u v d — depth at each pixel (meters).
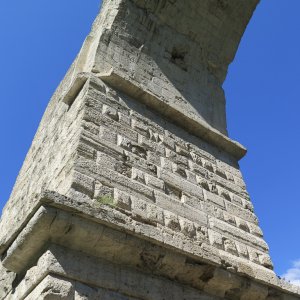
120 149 7.60
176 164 8.54
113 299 5.62
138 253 6.11
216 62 12.07
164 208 7.32
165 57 10.85
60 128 9.36
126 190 6.97
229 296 7.07
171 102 9.93
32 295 5.36
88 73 8.62
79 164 6.69
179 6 11.44
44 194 5.43
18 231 5.86
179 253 6.50
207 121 10.52
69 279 5.39
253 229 8.76
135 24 10.55
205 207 8.23
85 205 5.73
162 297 6.14
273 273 7.90
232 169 9.94
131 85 8.90
